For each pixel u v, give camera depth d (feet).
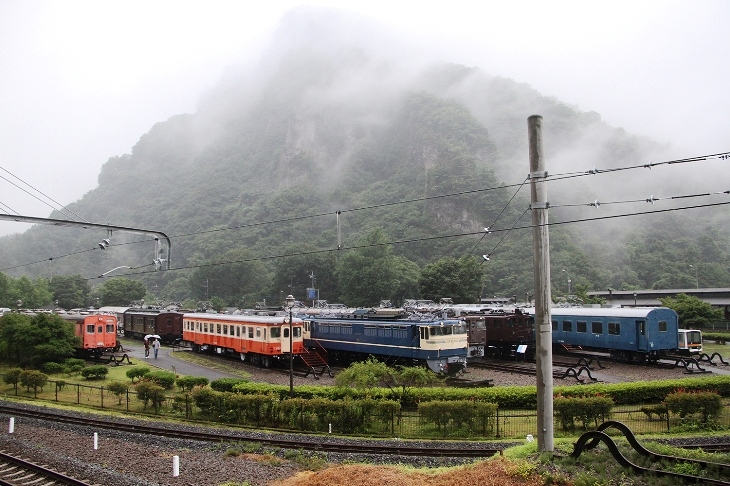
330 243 428.15
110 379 114.93
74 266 443.73
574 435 65.05
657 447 46.47
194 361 137.39
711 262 361.30
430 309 146.51
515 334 135.85
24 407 86.53
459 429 68.69
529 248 344.49
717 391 82.89
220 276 336.90
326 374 115.44
